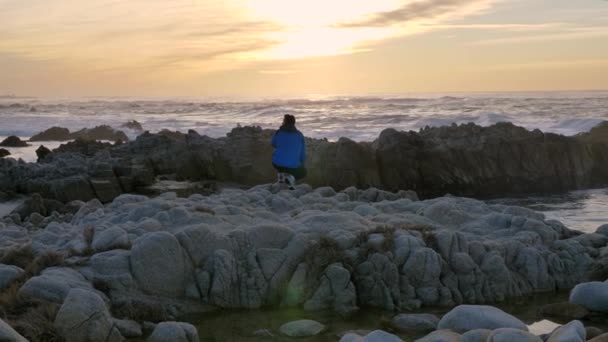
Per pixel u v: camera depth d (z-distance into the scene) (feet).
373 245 26.73
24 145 117.29
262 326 23.03
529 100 235.81
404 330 22.40
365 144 68.69
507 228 31.55
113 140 128.16
